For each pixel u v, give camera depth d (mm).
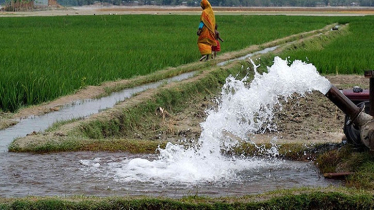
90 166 6105
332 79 14672
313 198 4824
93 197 4875
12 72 11484
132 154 6633
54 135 7180
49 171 5902
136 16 49375
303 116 10281
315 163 6266
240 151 6656
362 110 5637
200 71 14039
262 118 9625
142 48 19844
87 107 9766
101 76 12680
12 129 7992
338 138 8664
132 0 135250
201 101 11914
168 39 24375
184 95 11633
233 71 15195
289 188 5383
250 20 44562
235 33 29578
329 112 10727
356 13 75625
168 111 10680
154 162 6238
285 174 5895
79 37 25109
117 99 10586
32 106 9758
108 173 5867
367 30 33438
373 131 5516
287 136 8734
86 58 15703
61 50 18047
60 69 12992
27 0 79312
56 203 4617
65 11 80438
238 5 133500
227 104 6695
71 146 6785
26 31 29141
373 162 5586
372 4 140000
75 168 6027
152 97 10484
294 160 6480
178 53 17953
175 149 6727
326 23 41250
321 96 12070
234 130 6953
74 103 10164
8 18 43875
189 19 44281
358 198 4832
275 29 33281
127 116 9148
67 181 5574
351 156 5891
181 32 29375
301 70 6023
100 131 8227
